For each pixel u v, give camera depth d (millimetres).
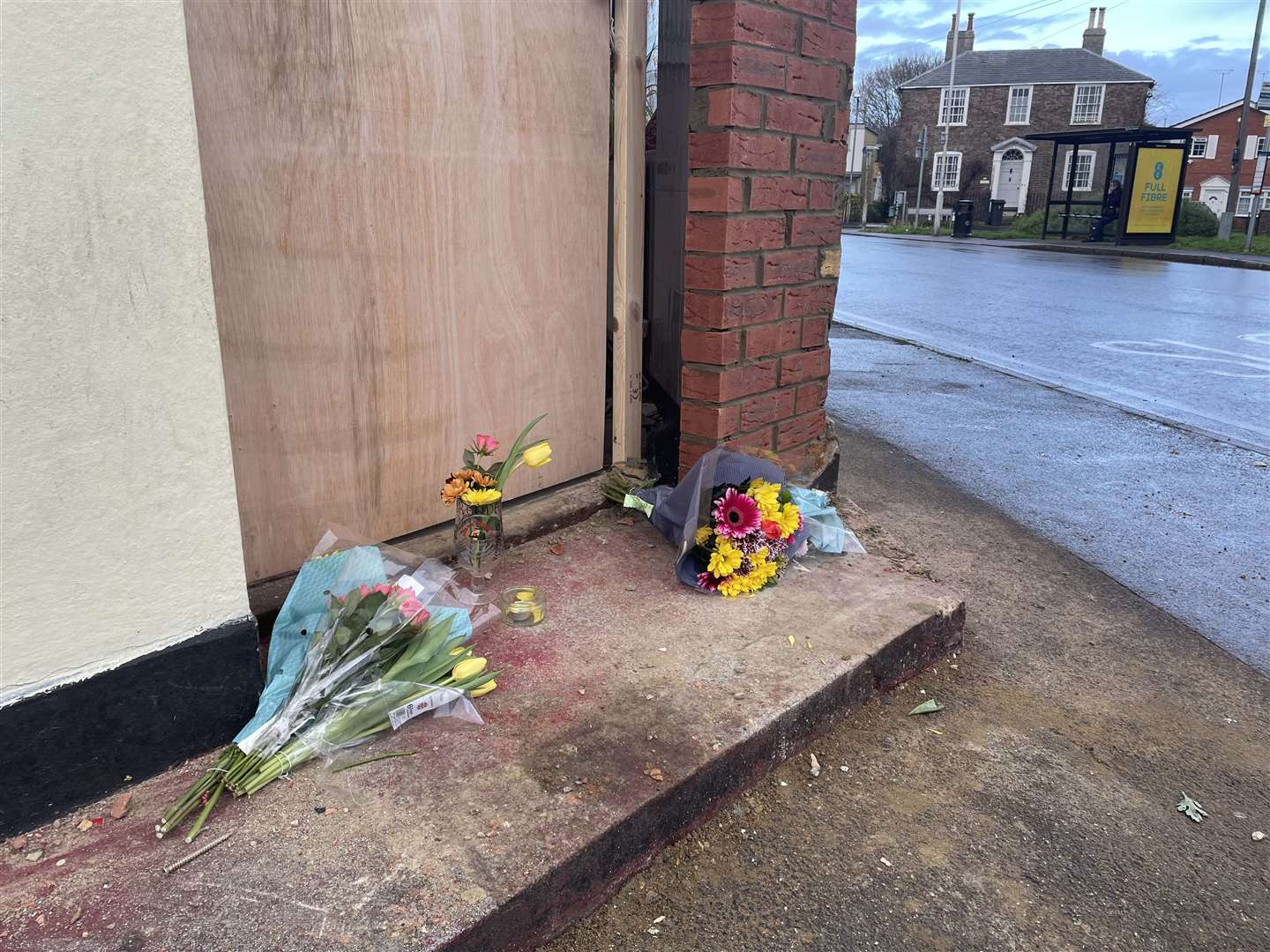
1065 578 3775
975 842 2162
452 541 2988
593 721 2205
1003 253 25031
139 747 1907
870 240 33594
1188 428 6262
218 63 2180
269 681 2105
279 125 2326
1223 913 1996
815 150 3451
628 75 3266
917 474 5141
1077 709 2789
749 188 3145
